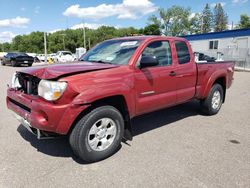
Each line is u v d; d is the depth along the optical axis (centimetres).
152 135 460
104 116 351
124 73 370
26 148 397
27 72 358
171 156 374
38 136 337
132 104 384
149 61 377
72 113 315
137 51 400
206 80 548
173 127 506
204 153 386
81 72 333
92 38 9050
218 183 305
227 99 808
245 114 614
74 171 330
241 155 380
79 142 333
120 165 347
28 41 11031
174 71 456
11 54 2464
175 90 467
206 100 571
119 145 398
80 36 9494
